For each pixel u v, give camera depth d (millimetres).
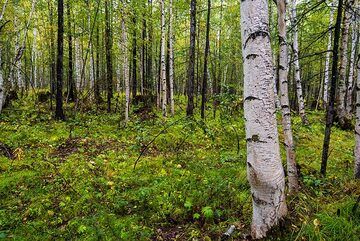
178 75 34438
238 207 4875
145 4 17344
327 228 3705
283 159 7730
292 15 12844
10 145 9211
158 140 10039
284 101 5270
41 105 18391
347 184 5508
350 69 17656
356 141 6113
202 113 15016
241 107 13406
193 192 5621
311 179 5773
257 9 3203
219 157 8250
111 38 16844
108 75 17000
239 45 24656
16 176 6742
